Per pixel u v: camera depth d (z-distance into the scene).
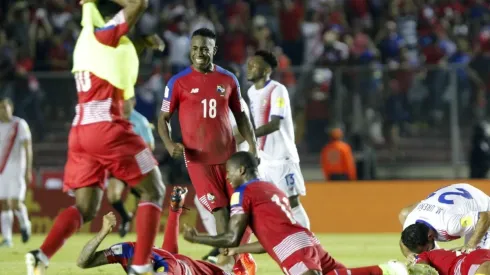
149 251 27.12
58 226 26.88
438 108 68.38
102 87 27.08
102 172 27.44
